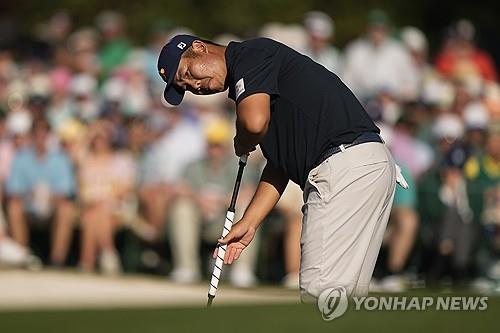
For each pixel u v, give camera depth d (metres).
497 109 46.53
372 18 51.31
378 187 18.73
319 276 18.58
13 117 42.50
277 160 19.31
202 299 25.73
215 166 38.94
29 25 63.88
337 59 51.56
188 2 62.81
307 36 51.16
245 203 38.41
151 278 35.69
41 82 48.88
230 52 19.23
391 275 38.38
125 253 40.88
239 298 25.33
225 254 19.72
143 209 40.72
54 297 26.89
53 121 45.38
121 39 53.56
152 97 45.62
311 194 18.94
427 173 39.31
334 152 18.77
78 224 41.28
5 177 41.62
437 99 46.41
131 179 41.16
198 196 38.72
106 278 33.31
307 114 18.86
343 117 18.88
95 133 40.94
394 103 46.25
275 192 19.95
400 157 40.09
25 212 41.38
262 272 38.44
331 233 18.58
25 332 19.72
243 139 18.56
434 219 38.84
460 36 56.44
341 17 62.81
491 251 38.81
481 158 39.44
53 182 41.22
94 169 40.62
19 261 40.59
